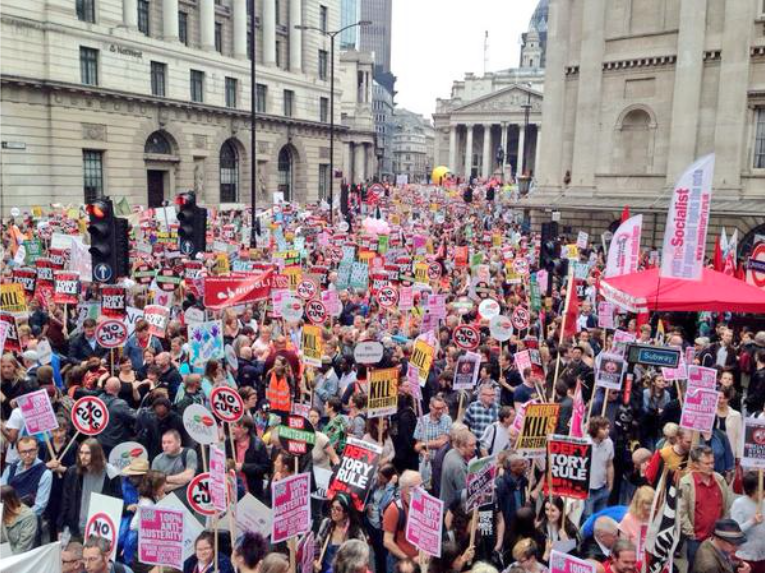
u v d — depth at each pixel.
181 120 55.75
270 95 65.50
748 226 33.97
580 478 7.79
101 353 14.80
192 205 22.50
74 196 47.28
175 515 7.12
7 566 5.89
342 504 7.87
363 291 20.48
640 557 7.61
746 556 8.14
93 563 6.65
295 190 71.19
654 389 12.37
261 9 64.62
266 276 16.69
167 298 18.11
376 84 189.12
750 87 34.12
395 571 6.95
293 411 10.67
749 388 14.07
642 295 16.69
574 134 40.69
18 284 14.98
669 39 36.59
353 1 169.88
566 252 29.77
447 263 28.55
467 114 136.00
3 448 10.09
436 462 9.31
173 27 54.62
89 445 8.85
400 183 76.00
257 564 6.59
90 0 48.06
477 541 8.11
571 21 40.53
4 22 42.19
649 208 36.00
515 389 12.66
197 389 11.09
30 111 44.41
